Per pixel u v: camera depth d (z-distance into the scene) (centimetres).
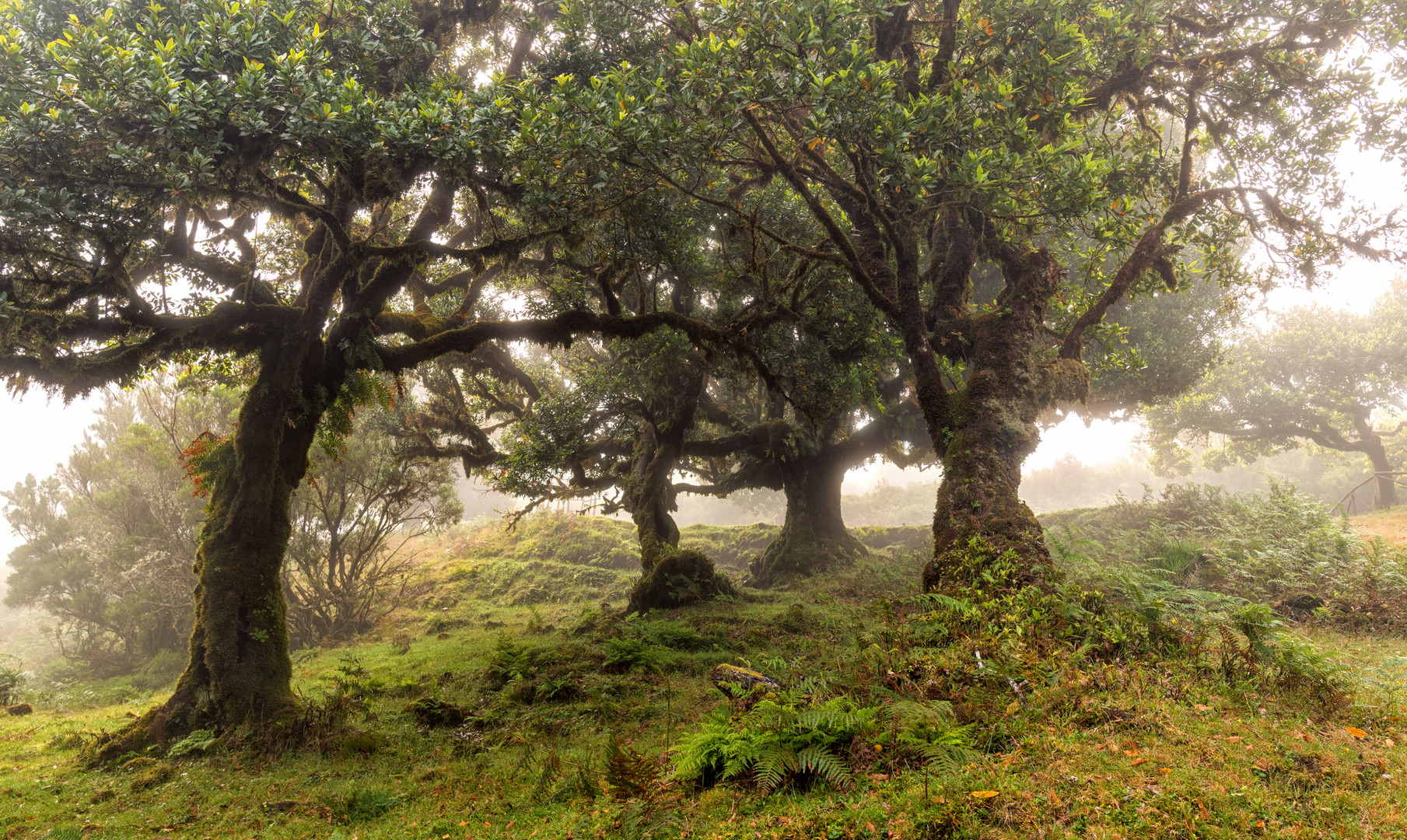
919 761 423
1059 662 552
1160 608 614
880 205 1112
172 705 865
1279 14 1096
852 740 455
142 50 759
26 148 709
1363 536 1420
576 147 911
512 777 603
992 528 890
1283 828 299
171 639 1888
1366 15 1062
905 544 2773
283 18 855
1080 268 1419
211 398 2008
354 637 1909
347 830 536
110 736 839
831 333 1484
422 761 716
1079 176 935
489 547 2947
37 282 808
